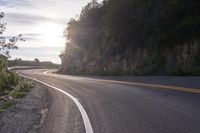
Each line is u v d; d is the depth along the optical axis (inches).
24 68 3614.7
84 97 636.7
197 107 428.5
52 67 4468.5
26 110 516.7
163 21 1390.3
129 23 1668.3
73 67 2373.3
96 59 1983.3
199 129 313.7
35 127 374.0
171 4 1370.6
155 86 716.7
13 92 805.9
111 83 916.6
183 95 543.5
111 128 341.7
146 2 1635.1
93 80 1115.3
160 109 434.6
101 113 436.5
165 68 1222.9
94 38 2213.3
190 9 1314.0
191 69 1054.4
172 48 1283.2
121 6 1765.5
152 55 1362.0
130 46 1604.3
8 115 460.4
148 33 1477.6
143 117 390.3
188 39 1235.2
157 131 316.8
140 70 1337.4
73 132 334.6
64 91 798.5
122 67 1569.9
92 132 328.8
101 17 2199.8
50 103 585.9
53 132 340.2
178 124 339.9
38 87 970.7
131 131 323.9
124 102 523.5
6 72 1040.8
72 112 460.8
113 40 1803.6
